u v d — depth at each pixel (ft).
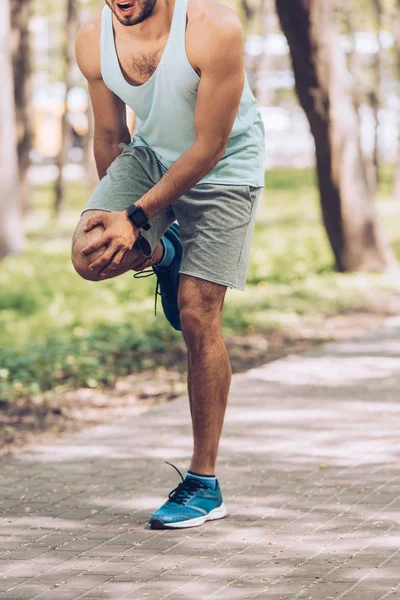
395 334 36.63
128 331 37.27
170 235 16.92
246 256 16.29
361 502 17.42
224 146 15.33
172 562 14.73
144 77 15.17
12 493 18.74
